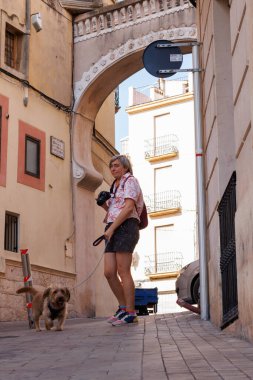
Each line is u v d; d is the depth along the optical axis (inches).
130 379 174.6
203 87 454.6
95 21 842.8
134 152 2142.0
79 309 802.8
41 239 747.4
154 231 2048.5
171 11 798.5
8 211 695.7
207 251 430.9
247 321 258.4
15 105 727.1
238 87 280.5
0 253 669.9
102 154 952.3
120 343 278.5
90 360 223.0
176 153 2065.7
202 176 442.9
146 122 2140.7
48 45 799.1
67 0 835.4
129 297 383.9
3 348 286.8
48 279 751.1
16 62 749.9
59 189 794.2
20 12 750.5
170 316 491.5
